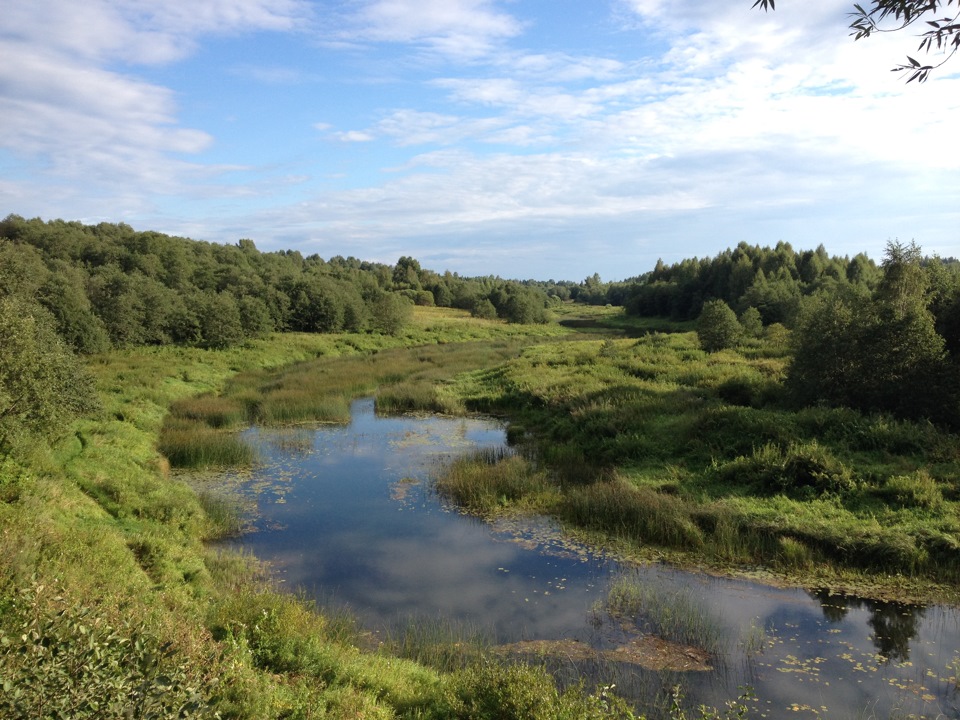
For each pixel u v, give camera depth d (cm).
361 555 1244
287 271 8812
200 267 8100
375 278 10619
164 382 2998
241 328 4772
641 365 2930
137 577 927
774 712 730
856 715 723
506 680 679
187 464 1875
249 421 2573
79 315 3609
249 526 1403
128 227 9812
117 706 418
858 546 1120
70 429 1691
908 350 1680
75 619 529
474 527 1391
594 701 646
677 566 1162
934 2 378
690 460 1644
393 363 4134
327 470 1862
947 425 1574
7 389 1256
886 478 1322
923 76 389
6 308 1313
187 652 625
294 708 619
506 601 1042
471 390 3047
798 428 1605
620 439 1806
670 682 794
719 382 2370
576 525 1378
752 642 892
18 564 754
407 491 1653
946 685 784
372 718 634
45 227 7581
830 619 957
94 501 1288
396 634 931
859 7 401
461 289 11206
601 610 1003
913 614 965
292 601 965
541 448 2008
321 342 5234
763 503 1320
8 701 397
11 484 1134
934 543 1090
